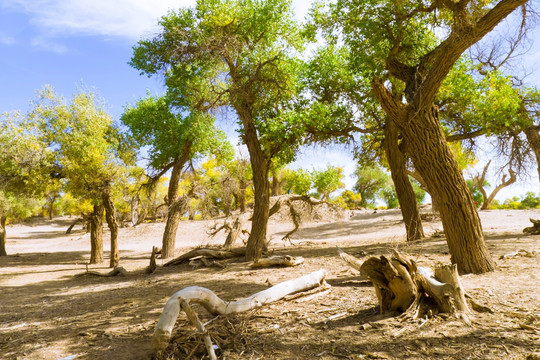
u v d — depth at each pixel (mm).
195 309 6699
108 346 5258
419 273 5277
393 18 11719
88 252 28375
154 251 14648
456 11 7508
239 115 14781
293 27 14680
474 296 5723
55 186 22219
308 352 4273
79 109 20500
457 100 15914
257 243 14414
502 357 3678
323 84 16578
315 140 16500
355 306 5934
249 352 4418
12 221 55938
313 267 11336
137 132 21688
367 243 18172
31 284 13930
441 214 7945
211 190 26547
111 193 19219
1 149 19938
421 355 3895
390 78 14352
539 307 5016
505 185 29562
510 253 9438
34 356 5137
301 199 18547
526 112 17016
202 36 14523
